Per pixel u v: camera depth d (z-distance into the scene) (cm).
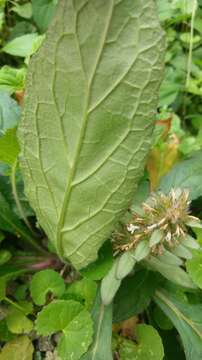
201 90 27
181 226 16
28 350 19
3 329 19
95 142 14
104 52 13
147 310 20
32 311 19
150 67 13
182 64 29
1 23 27
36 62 14
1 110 20
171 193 16
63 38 13
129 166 15
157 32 13
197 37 29
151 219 16
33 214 21
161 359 18
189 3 29
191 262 17
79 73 13
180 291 19
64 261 20
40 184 16
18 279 21
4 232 21
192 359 17
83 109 14
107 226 16
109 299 16
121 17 12
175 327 19
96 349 17
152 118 14
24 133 15
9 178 20
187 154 23
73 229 17
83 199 16
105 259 18
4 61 28
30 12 29
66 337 17
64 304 18
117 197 15
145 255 16
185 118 28
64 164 15
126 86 13
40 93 14
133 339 19
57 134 15
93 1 12
